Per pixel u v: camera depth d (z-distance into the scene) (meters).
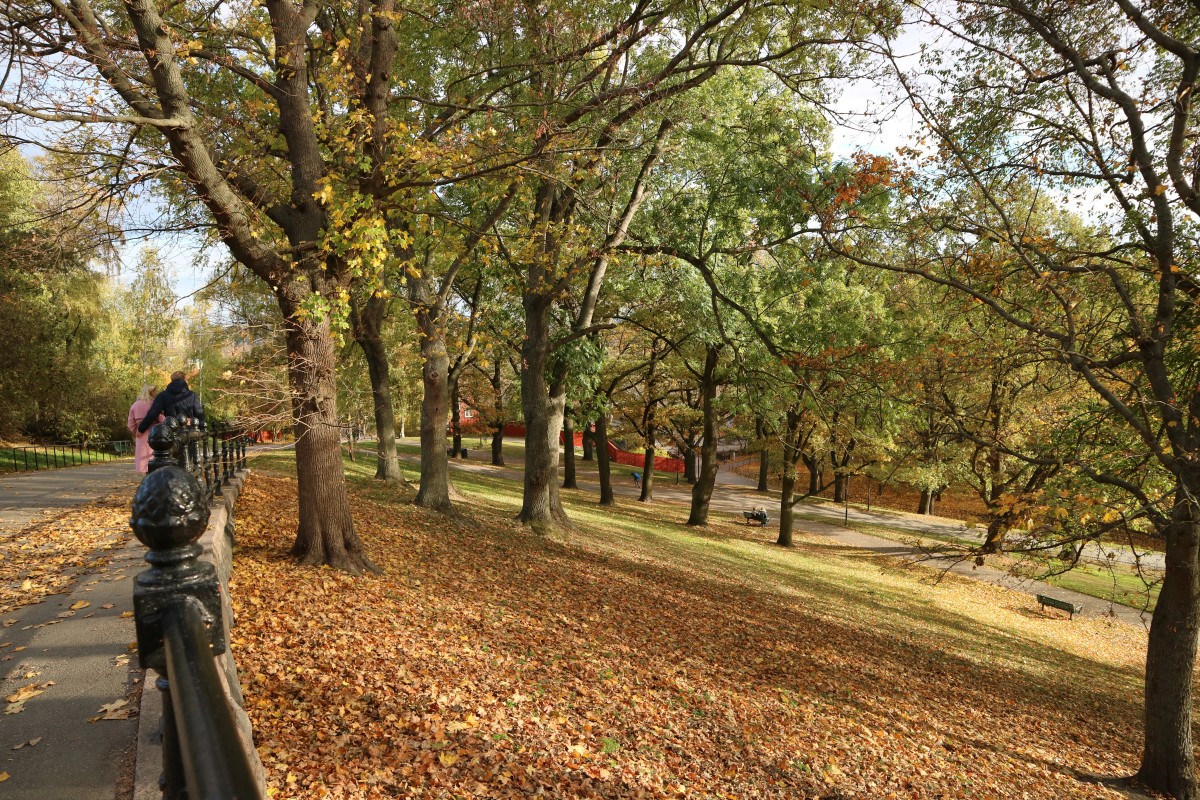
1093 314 13.48
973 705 13.43
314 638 7.90
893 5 11.45
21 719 4.39
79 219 8.84
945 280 11.74
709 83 16.91
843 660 13.98
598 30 14.77
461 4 12.53
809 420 25.39
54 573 7.33
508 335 21.73
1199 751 13.48
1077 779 11.00
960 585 25.77
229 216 8.41
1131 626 23.31
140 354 31.00
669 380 33.12
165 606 1.79
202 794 0.75
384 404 21.77
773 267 18.33
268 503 13.84
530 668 9.20
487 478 33.84
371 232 8.05
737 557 22.75
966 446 25.11
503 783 6.26
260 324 10.61
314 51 12.52
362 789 5.59
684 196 18.28
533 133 11.72
